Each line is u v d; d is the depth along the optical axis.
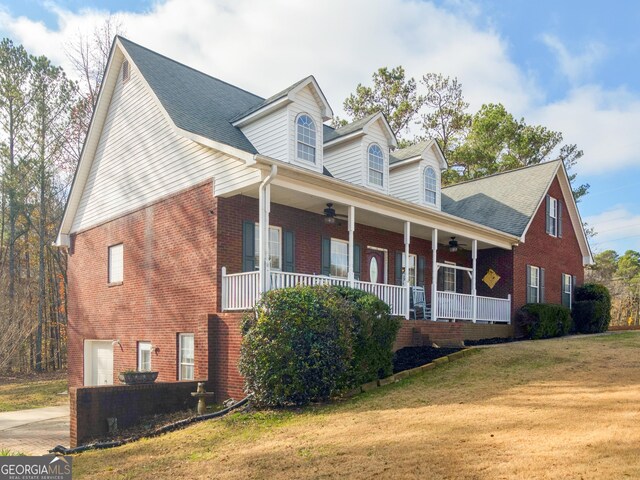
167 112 13.90
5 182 28.45
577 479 4.95
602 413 7.17
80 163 18.39
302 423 8.43
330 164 16.52
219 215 12.80
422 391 9.69
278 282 11.83
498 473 5.29
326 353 9.72
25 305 27.59
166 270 14.26
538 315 18.64
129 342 15.56
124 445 8.82
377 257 17.98
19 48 29.23
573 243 24.34
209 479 6.25
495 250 20.53
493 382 9.90
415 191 17.80
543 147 36.28
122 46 16.12
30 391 20.05
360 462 6.13
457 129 36.59
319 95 14.37
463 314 17.16
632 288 39.75
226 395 11.72
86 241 18.31
